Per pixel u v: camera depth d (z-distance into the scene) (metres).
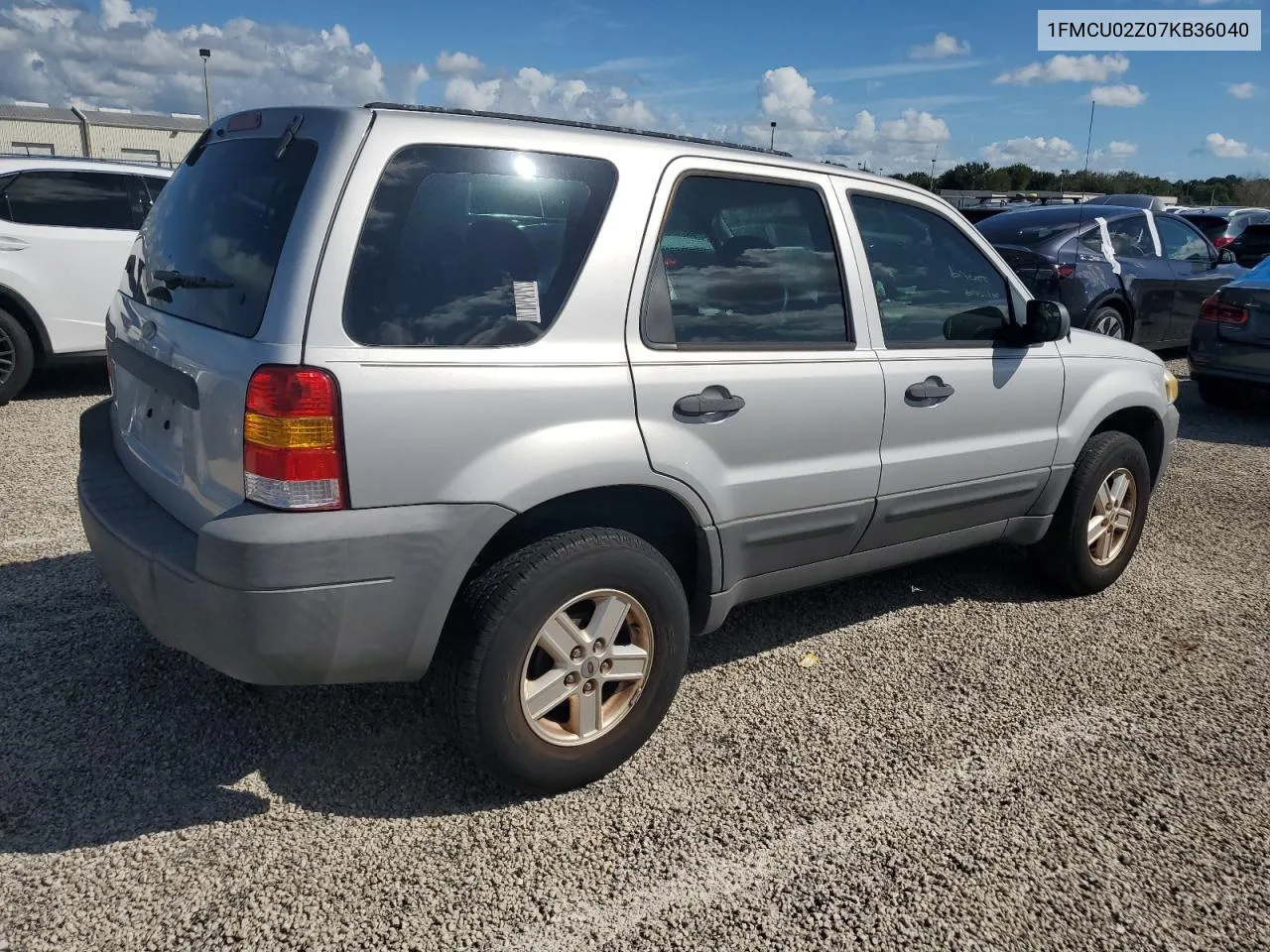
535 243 2.77
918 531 3.86
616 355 2.86
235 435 2.47
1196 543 5.48
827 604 4.47
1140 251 9.74
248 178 2.79
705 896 2.56
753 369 3.16
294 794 2.90
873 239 3.65
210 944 2.33
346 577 2.48
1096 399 4.37
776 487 3.26
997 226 9.60
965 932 2.47
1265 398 9.61
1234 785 3.14
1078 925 2.52
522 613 2.70
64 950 2.29
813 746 3.28
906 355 3.63
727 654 3.94
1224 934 2.51
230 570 2.41
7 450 6.34
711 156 3.16
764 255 3.28
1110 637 4.21
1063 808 2.99
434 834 2.76
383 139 2.56
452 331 2.61
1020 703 3.62
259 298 2.50
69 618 3.94
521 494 2.66
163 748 3.10
